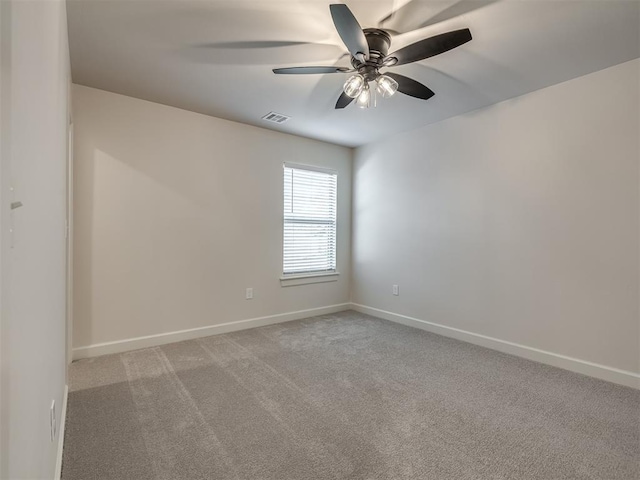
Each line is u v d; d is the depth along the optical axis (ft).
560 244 9.21
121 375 8.56
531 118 9.73
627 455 5.62
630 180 8.07
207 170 11.73
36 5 2.90
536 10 6.18
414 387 8.04
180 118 11.14
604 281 8.48
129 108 10.22
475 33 6.88
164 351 10.27
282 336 11.85
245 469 5.27
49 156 3.85
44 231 3.50
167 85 9.39
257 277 13.05
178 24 6.68
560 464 5.41
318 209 14.98
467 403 7.31
